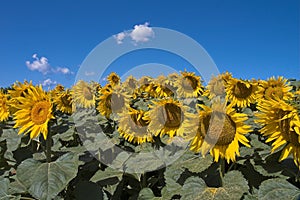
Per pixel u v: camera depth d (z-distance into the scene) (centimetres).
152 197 97
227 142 82
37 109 96
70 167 86
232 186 76
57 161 89
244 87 184
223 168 84
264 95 183
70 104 180
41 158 106
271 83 184
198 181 79
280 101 75
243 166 90
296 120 71
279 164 83
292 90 218
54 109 98
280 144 75
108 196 103
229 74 209
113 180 106
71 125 122
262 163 84
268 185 74
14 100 110
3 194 93
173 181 90
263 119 78
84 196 95
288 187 73
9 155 116
